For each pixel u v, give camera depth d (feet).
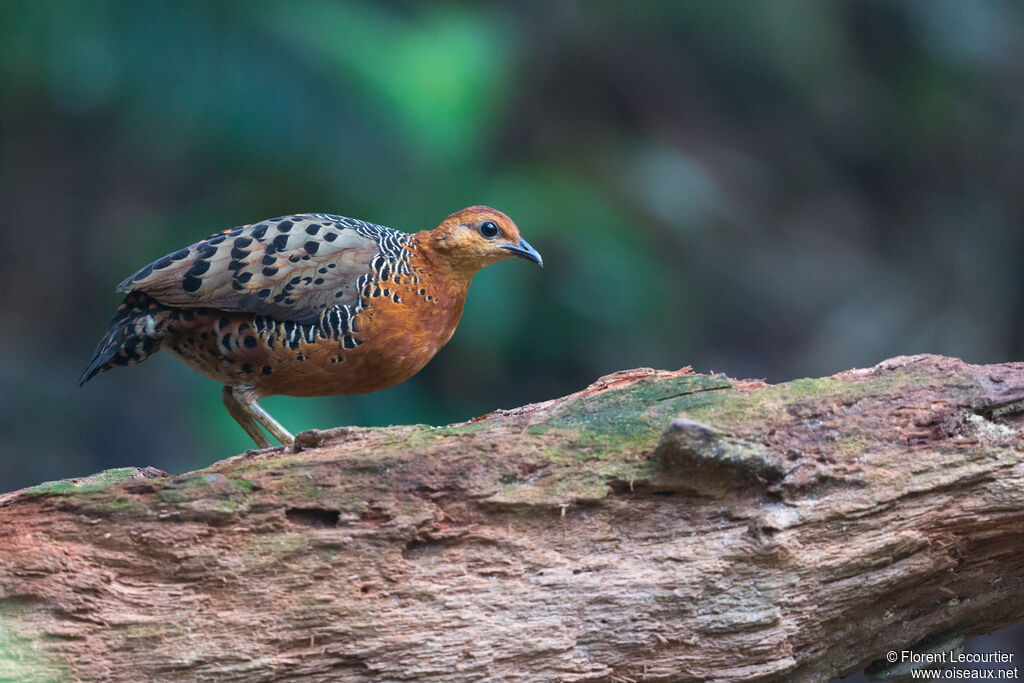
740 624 18.31
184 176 48.08
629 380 21.25
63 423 47.39
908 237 65.16
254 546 18.15
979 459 19.21
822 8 63.31
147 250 45.73
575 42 57.52
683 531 18.79
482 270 46.75
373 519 18.48
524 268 49.11
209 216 45.70
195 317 23.70
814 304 61.05
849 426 19.38
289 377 24.71
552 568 18.56
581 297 50.72
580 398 20.25
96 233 50.65
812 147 65.00
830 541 18.75
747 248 60.49
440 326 26.50
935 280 63.93
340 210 45.34
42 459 46.14
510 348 50.29
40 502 18.38
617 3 57.72
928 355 20.92
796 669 19.25
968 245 64.39
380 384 26.12
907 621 19.95
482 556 18.58
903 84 65.41
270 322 23.79
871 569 18.81
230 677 17.66
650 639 18.33
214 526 18.21
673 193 56.34
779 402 19.60
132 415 48.06
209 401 46.98
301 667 17.84
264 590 17.99
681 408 19.62
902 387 20.02
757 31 59.77
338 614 17.95
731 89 62.69
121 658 17.51
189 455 46.29
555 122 57.21
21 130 47.62
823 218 64.08
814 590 18.62
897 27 64.85
